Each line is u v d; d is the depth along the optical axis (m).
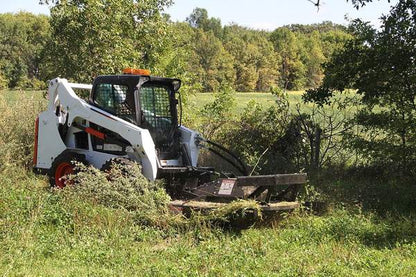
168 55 17.16
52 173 10.26
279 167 12.52
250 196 8.36
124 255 6.43
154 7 15.84
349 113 12.93
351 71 12.41
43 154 10.84
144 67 15.91
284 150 13.38
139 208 8.23
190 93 17.59
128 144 9.59
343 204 9.73
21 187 9.25
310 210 9.02
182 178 9.71
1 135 12.33
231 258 6.27
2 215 7.39
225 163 12.89
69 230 7.41
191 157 10.20
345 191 10.70
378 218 9.00
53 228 7.35
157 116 9.98
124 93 9.75
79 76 14.52
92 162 10.06
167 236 7.70
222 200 8.53
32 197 8.03
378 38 12.12
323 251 6.79
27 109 13.28
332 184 11.34
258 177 8.06
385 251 6.96
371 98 12.27
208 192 8.47
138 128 9.28
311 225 8.16
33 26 64.31
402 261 6.39
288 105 13.84
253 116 14.22
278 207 8.23
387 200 10.09
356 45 12.40
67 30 14.54
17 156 11.70
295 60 68.50
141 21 15.77
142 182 8.62
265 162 12.40
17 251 6.21
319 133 13.05
